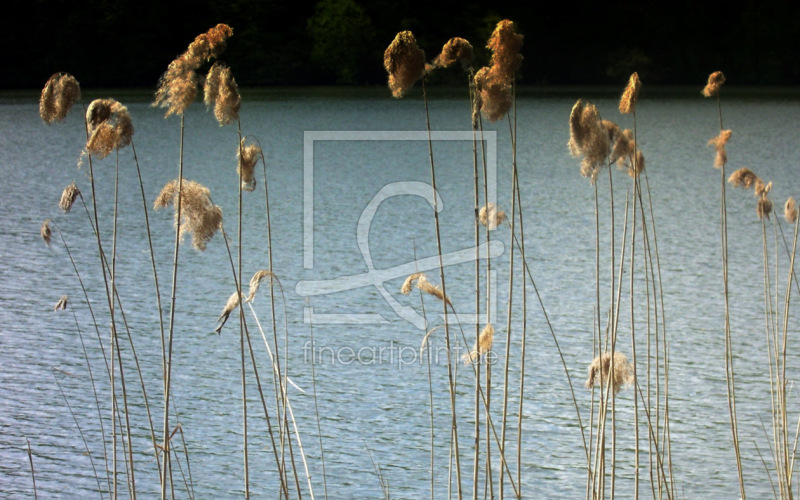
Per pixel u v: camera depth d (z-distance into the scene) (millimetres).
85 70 95312
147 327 20562
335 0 101875
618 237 30844
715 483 13062
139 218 34219
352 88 104125
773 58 111688
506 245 29750
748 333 19828
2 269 25625
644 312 21484
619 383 8516
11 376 17234
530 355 18625
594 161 7570
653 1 112250
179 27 97625
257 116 76250
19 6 93312
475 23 102625
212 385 17109
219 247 29312
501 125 72500
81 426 15070
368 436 14852
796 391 16453
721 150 10414
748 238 30359
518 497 7824
